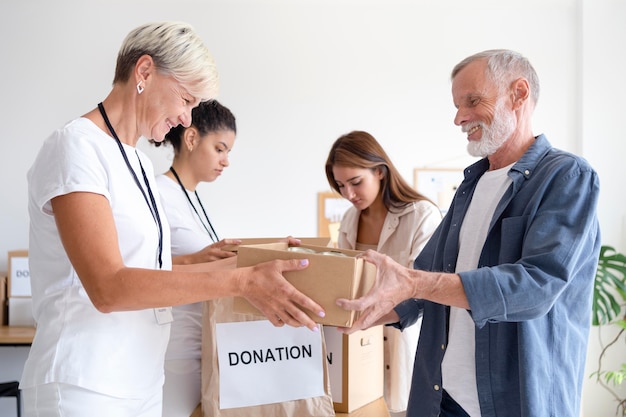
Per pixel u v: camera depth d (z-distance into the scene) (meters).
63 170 1.18
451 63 3.72
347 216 2.48
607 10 3.64
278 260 1.25
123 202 1.28
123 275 1.15
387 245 2.31
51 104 3.65
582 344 1.41
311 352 1.69
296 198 3.70
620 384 3.60
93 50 3.66
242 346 1.66
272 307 1.25
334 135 3.71
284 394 1.66
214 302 1.66
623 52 3.63
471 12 3.72
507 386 1.38
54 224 1.24
